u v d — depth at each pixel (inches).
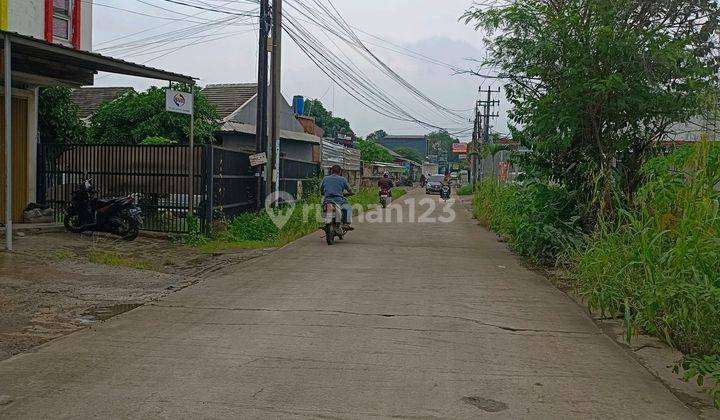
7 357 222.1
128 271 379.9
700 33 409.4
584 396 194.2
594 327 277.4
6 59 380.8
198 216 548.4
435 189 1924.2
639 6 398.9
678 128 444.5
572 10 391.9
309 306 304.3
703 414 183.5
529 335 261.9
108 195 564.1
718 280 229.9
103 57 434.9
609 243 300.5
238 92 1279.5
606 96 392.2
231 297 322.3
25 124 547.2
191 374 205.9
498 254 510.9
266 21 659.4
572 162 449.1
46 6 540.1
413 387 197.5
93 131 906.1
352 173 1750.7
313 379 202.8
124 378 201.6
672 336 249.9
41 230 520.7
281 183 839.7
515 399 190.1
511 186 658.2
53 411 175.3
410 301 319.9
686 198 262.7
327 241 549.6
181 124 885.8
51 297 309.6
